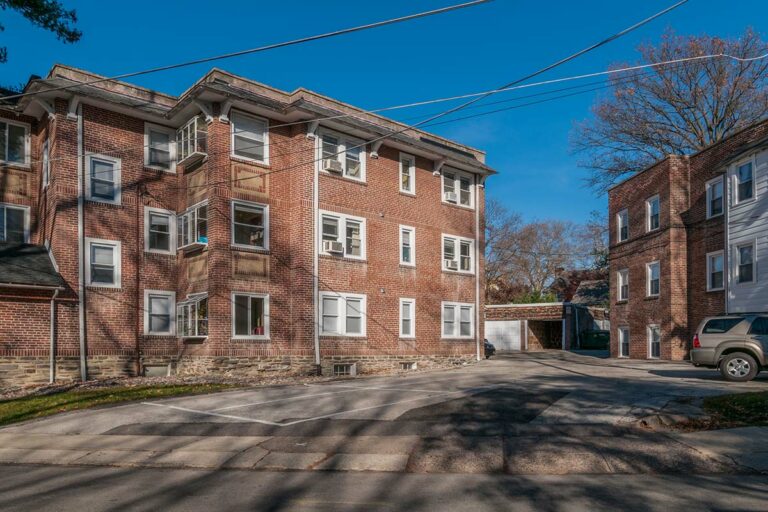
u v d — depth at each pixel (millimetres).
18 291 19719
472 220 30188
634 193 31672
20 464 10195
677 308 27922
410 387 17422
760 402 11922
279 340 22688
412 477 8766
